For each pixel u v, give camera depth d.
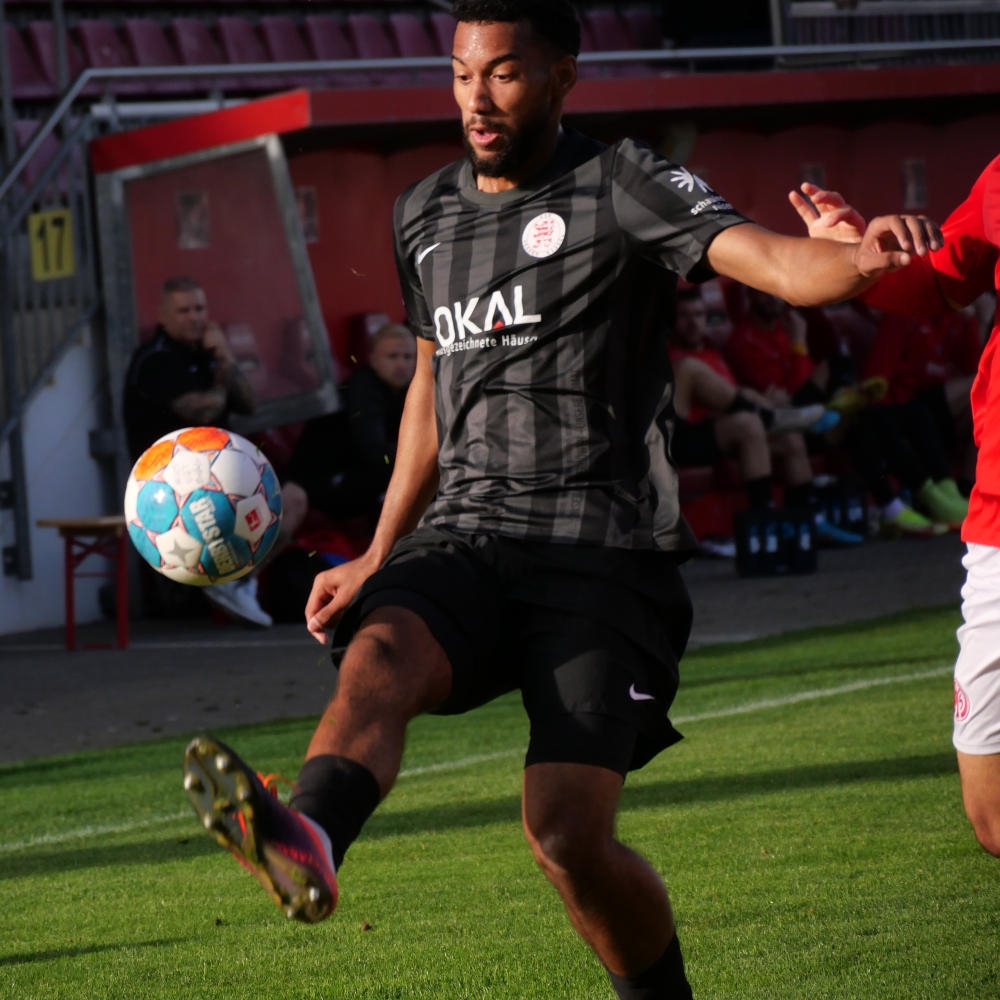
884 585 41.69
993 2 62.88
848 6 60.22
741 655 31.83
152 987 12.93
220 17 64.88
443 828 18.67
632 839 17.23
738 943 13.16
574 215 9.73
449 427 10.21
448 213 10.23
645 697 9.45
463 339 10.02
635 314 9.85
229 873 17.19
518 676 9.72
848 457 54.31
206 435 11.04
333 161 45.34
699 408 48.91
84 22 62.34
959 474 55.69
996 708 11.59
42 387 43.56
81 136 45.44
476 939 13.83
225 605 39.44
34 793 22.45
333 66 46.59
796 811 18.05
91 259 44.31
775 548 44.84
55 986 13.09
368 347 45.62
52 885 17.06
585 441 9.79
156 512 10.82
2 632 42.56
